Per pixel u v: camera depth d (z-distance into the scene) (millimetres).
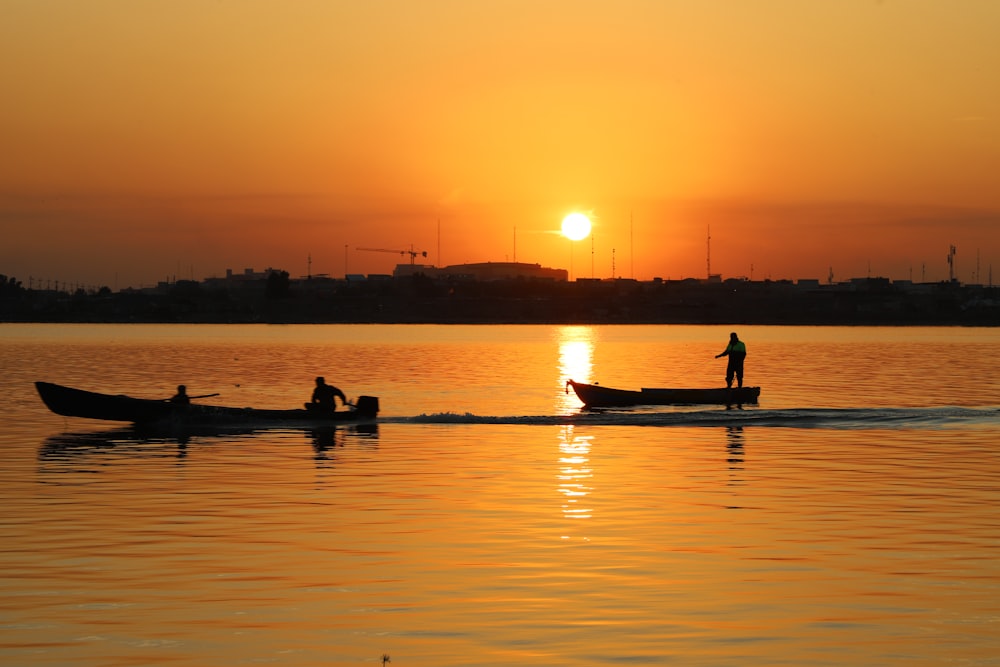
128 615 22750
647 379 107312
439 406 74438
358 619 22531
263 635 21484
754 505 34688
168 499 35625
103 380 103125
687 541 29438
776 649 20688
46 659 20141
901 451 48031
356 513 33312
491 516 32906
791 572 26219
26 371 117500
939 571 26359
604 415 63375
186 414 58562
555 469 42500
